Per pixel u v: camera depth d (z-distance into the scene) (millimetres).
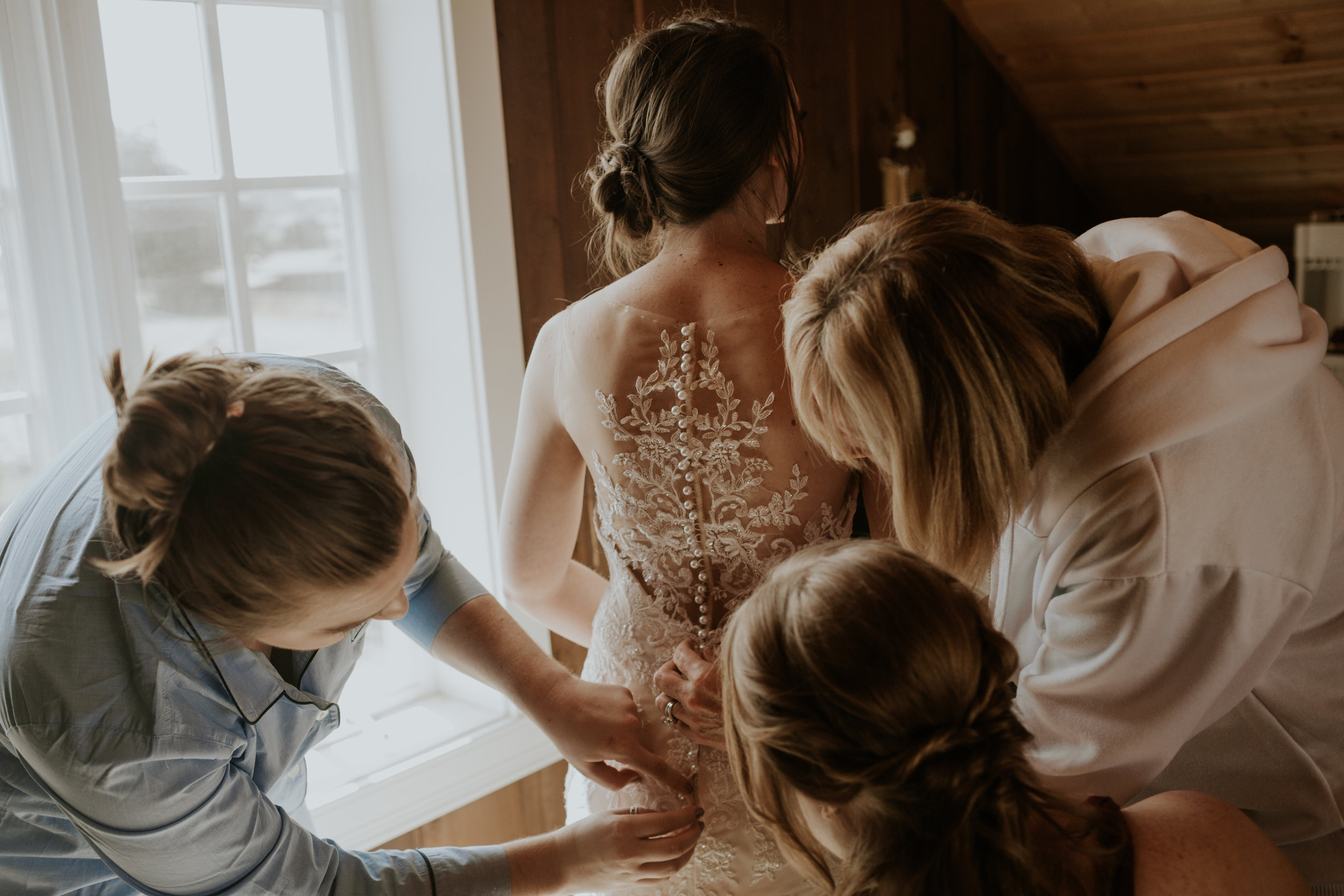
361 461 812
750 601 761
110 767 857
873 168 2555
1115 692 912
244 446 776
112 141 1669
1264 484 878
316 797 1794
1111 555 895
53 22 1577
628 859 1066
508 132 1875
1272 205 3064
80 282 1653
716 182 1068
